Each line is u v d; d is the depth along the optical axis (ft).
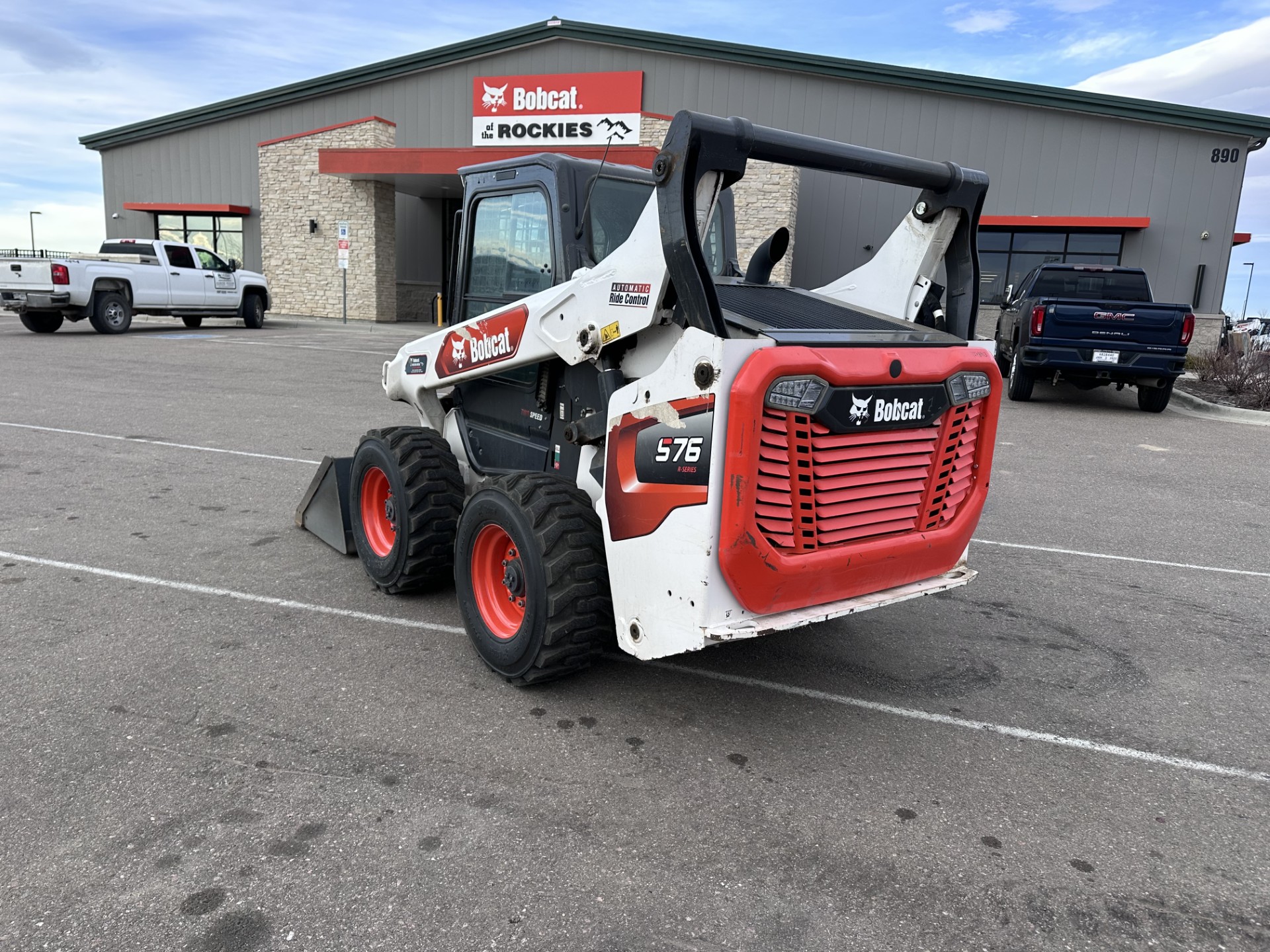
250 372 45.09
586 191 12.80
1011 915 8.25
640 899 8.23
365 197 83.51
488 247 14.38
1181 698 13.16
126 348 54.49
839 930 7.93
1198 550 20.97
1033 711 12.59
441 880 8.37
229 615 14.69
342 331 74.79
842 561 10.76
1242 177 69.77
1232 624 16.29
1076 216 72.18
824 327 11.07
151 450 26.76
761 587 10.20
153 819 9.13
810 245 76.54
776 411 9.79
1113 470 29.58
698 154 9.55
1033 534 21.97
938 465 11.62
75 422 30.55
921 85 72.33
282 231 87.25
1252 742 11.87
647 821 9.47
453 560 15.19
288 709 11.59
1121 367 40.93
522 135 81.87
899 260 13.07
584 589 11.42
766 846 9.14
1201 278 71.67
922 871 8.84
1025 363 42.73
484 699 12.12
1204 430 38.65
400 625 14.58
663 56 77.97
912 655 14.44
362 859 8.63
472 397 15.42
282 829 9.05
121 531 18.99
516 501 11.76
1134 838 9.59
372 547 16.07
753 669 13.61
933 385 11.18
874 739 11.55
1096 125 71.00
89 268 60.49
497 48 81.66
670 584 10.30
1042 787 10.55
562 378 13.09
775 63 74.84
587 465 12.53
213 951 7.38
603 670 13.30
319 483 18.70
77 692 11.85
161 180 96.53
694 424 9.85
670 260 9.84
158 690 12.00
